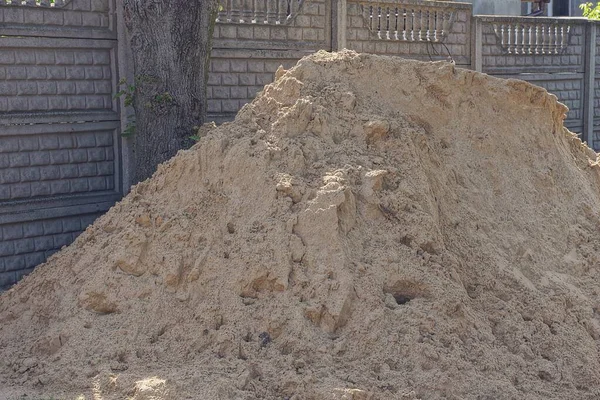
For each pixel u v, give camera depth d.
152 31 7.97
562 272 6.84
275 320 5.39
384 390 5.03
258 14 10.05
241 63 9.91
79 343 5.51
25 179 7.90
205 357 5.29
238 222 5.89
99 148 8.45
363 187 6.06
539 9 19.42
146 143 8.08
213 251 5.79
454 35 12.71
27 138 7.89
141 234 5.95
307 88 6.65
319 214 5.72
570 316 6.30
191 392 4.91
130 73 8.54
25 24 7.79
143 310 5.63
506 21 13.30
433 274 5.81
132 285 5.77
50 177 8.09
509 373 5.53
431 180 6.59
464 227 6.56
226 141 6.33
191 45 8.09
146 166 8.09
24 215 7.86
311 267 5.60
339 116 6.55
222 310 5.53
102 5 8.33
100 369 5.25
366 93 6.91
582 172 8.39
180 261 5.79
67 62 8.12
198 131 8.00
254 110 6.65
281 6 10.27
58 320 5.83
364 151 6.38
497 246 6.62
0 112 7.67
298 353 5.27
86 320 5.68
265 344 5.34
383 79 7.04
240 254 5.69
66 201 8.18
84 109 8.29
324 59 7.02
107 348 5.43
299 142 6.23
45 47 7.91
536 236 6.96
